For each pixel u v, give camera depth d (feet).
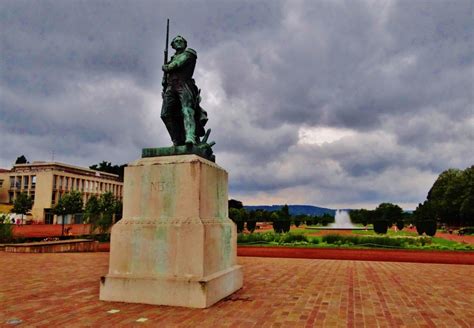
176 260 20.95
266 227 182.39
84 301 21.80
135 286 21.26
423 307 21.76
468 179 187.32
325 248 63.00
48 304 21.07
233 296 23.54
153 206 22.18
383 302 22.98
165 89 25.64
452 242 78.95
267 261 51.52
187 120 23.77
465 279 33.81
